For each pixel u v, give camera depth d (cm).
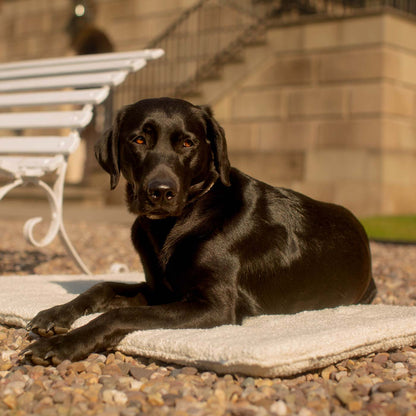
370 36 463
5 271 240
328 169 477
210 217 162
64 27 687
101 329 148
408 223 404
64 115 220
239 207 166
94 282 201
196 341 143
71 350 144
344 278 177
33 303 169
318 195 480
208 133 166
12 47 727
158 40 571
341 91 474
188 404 127
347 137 471
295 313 172
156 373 141
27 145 219
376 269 259
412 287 226
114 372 142
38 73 241
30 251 293
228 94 522
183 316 154
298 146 492
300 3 532
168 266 163
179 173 158
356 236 182
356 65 469
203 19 576
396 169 466
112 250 301
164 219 164
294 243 170
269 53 506
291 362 139
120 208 529
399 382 139
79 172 677
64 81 229
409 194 477
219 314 157
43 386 135
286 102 497
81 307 158
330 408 129
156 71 595
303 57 491
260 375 138
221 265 160
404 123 473
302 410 126
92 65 231
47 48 701
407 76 474
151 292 171
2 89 242
